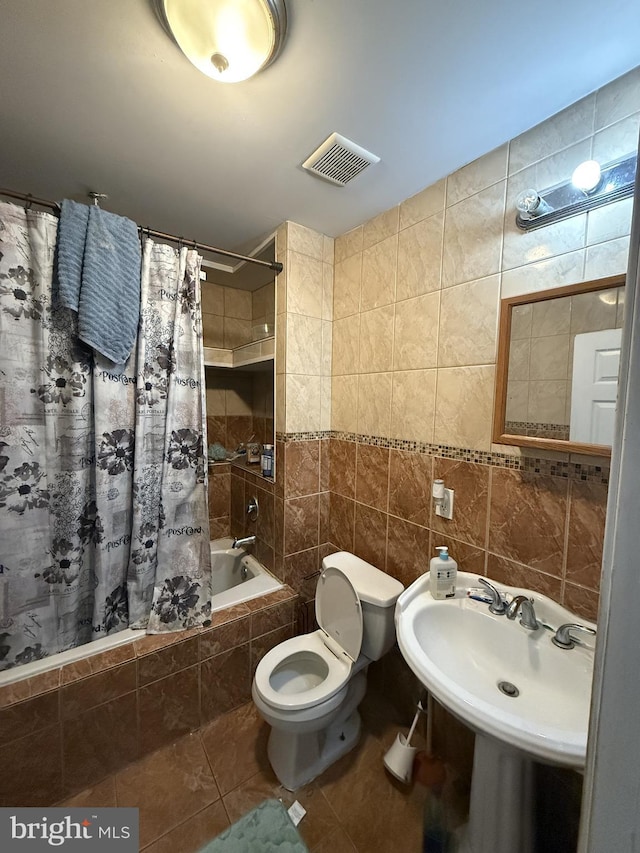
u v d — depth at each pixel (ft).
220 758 4.32
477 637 3.34
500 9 2.34
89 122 3.34
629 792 1.03
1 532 3.77
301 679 4.69
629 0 2.24
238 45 2.52
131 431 4.52
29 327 3.79
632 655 1.03
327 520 6.12
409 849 3.41
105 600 4.45
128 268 4.10
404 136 3.50
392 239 4.81
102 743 4.04
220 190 4.48
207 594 4.94
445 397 4.15
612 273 2.83
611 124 2.84
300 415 5.66
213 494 7.61
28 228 3.75
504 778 2.87
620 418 1.08
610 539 1.11
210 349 7.65
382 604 4.23
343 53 2.64
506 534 3.61
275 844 3.46
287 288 5.35
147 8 2.35
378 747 4.45
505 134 3.45
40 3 2.30
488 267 3.68
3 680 3.78
